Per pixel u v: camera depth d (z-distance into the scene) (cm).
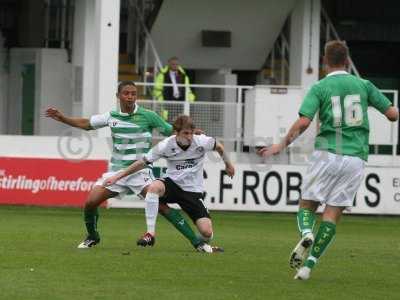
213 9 6581
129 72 6619
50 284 2419
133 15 6756
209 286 2452
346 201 2509
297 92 5878
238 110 5891
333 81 2516
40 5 6831
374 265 3009
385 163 6025
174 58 5944
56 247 3234
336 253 3366
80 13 6288
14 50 6856
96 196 3170
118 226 4344
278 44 6956
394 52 7769
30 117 6725
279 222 4966
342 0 7438
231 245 3556
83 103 6191
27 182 5303
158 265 2808
